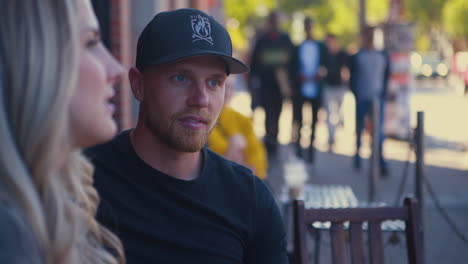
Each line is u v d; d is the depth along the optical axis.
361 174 9.68
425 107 22.84
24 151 0.95
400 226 3.58
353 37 51.56
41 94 0.94
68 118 1.02
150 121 1.89
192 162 1.93
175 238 1.85
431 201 7.66
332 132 12.50
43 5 0.96
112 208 1.84
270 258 2.01
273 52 10.61
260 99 11.04
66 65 0.96
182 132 1.85
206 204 1.89
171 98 1.86
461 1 43.78
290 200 4.40
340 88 13.25
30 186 0.93
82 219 1.17
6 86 0.95
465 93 29.17
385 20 13.02
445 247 5.77
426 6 45.12
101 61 1.13
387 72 9.73
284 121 17.25
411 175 9.61
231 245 1.91
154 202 1.86
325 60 10.51
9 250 0.85
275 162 10.52
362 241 2.76
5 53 0.95
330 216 2.72
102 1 5.77
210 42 1.85
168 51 1.84
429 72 40.94
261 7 49.72
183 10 1.89
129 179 1.87
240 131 4.31
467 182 8.95
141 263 1.82
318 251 4.13
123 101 5.83
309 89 10.44
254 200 1.98
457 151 12.17
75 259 1.06
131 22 6.37
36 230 0.92
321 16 49.28
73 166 1.16
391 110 13.11
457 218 6.84
